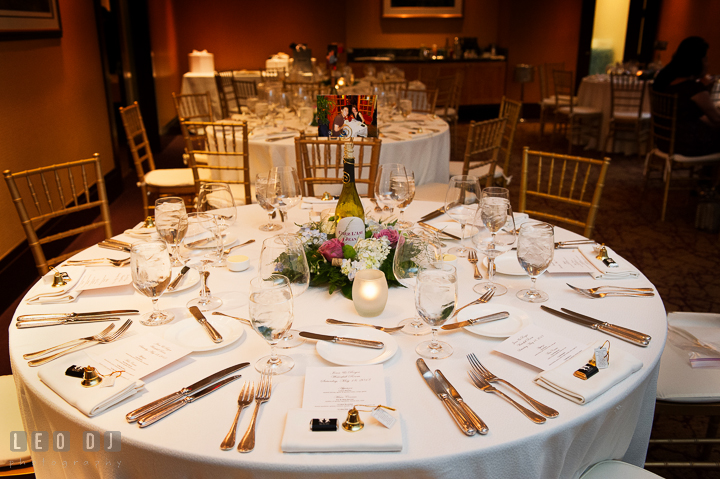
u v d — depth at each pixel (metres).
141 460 0.91
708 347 1.68
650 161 5.21
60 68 4.35
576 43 10.11
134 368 1.08
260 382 1.05
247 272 1.60
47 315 1.32
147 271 1.20
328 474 0.85
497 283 1.51
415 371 1.09
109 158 5.41
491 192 1.71
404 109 4.34
